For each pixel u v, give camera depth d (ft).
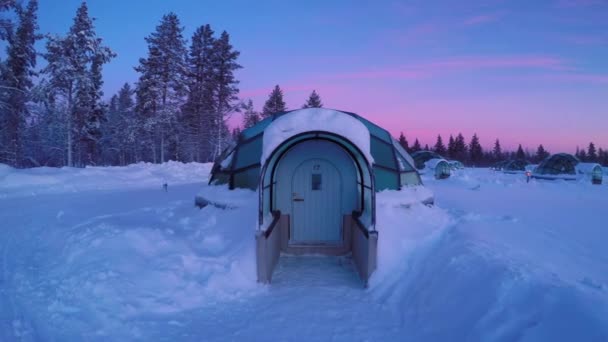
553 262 18.35
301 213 27.58
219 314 16.81
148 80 124.36
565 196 58.80
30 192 54.70
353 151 23.98
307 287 20.53
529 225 28.07
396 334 15.08
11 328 13.84
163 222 28.58
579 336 10.90
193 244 23.75
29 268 20.36
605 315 11.19
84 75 102.01
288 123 20.67
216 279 19.51
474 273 16.57
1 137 106.93
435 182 90.48
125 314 15.85
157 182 76.64
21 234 28.14
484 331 12.94
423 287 18.26
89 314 15.47
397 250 22.22
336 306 17.93
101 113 129.70
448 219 28.12
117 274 18.24
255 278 20.49
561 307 12.21
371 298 19.04
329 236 27.53
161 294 17.60
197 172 94.48
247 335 14.92
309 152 27.43
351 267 24.34
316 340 14.57
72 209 38.81
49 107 100.48
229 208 27.81
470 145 313.32
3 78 93.04
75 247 21.84
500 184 81.92
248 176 29.63
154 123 123.24
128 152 198.18
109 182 69.67
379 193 29.22
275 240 24.40
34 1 106.42
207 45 144.77
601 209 42.80
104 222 26.91
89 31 102.32
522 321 12.60
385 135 35.22
